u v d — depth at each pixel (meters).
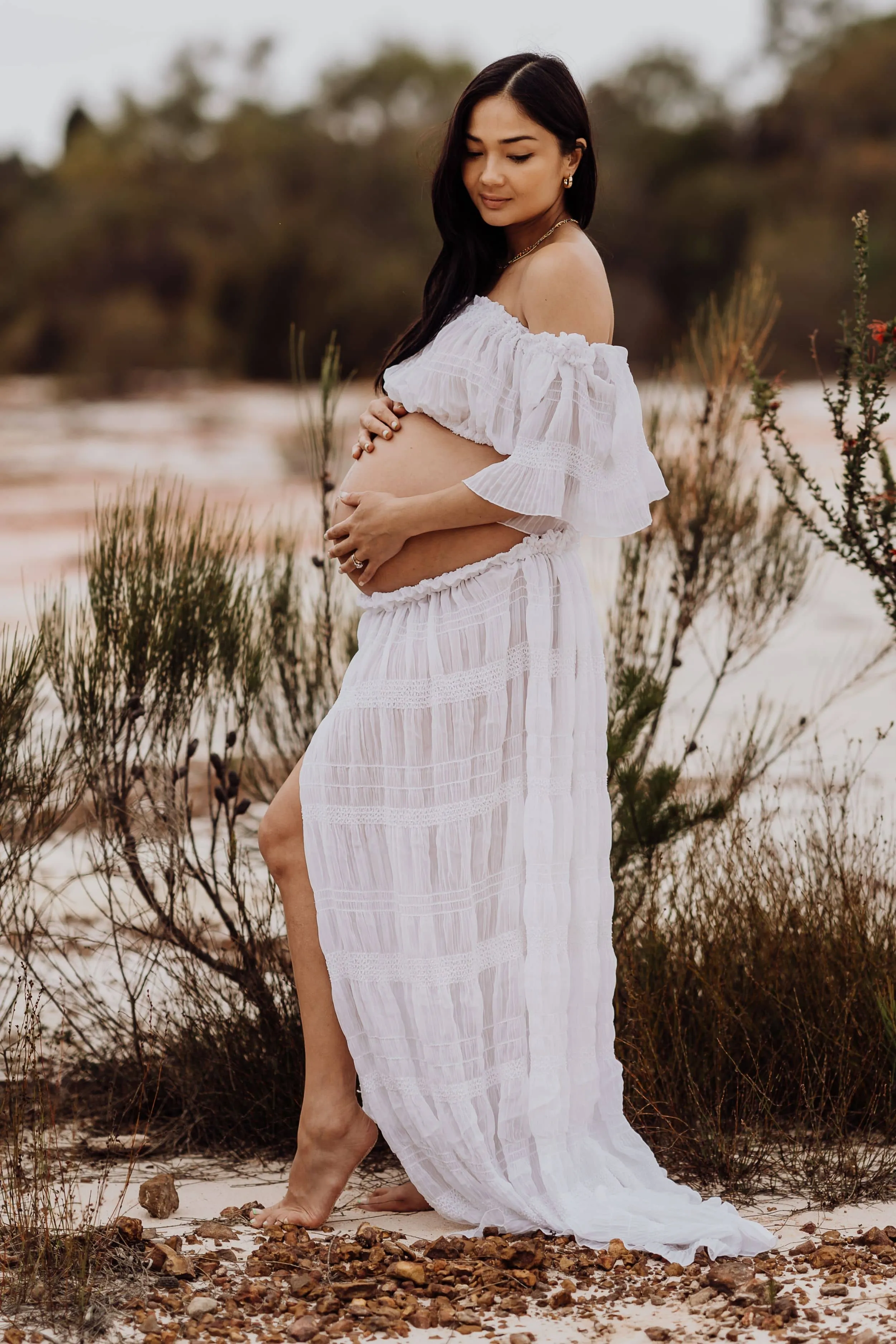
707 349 4.99
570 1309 2.50
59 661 3.76
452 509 2.88
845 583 10.07
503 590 2.94
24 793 3.64
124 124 56.06
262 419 27.05
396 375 3.06
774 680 7.27
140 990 3.61
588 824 2.99
